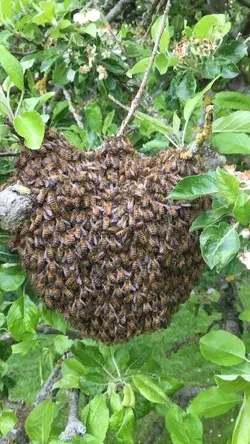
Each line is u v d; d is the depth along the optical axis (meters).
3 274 0.62
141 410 0.75
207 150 0.66
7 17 0.97
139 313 0.57
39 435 0.71
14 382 0.98
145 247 0.56
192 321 2.37
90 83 0.97
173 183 0.57
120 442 0.68
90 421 0.67
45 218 0.55
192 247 0.59
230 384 0.61
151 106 0.95
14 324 0.65
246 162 0.99
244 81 1.06
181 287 0.61
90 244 0.55
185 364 2.07
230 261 0.57
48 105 1.22
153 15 1.21
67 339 0.94
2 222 0.55
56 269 0.56
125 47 1.00
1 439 0.86
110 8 1.35
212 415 0.66
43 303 0.60
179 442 0.65
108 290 0.56
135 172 0.57
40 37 1.01
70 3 0.96
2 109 0.58
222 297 1.35
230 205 0.54
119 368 0.77
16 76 0.59
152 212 0.55
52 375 0.94
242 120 0.63
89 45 0.92
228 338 0.61
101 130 0.98
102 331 0.59
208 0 1.13
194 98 0.63
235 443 0.58
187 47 0.74
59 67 0.96
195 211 0.58
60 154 0.57
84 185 0.55
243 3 1.09
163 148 0.75
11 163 0.65
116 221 0.55
